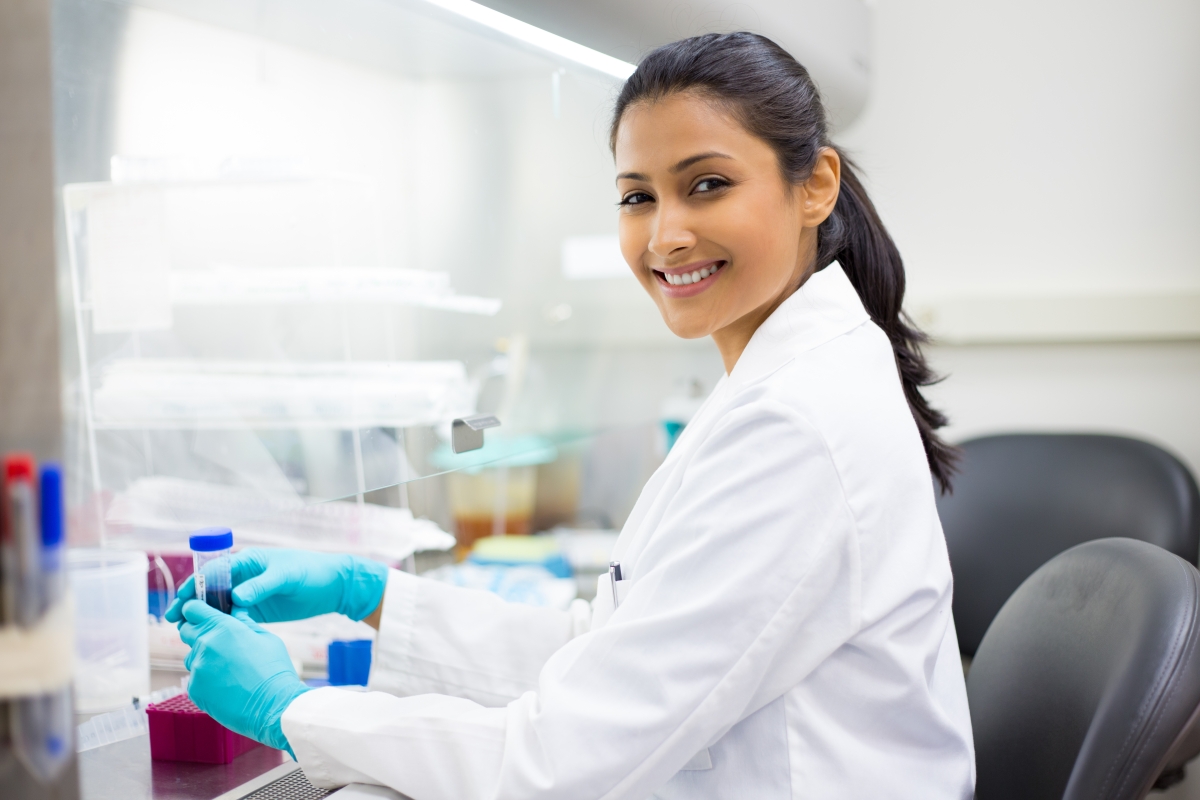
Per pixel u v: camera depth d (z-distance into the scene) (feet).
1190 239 6.73
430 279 4.25
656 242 2.75
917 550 2.62
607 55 3.61
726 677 2.34
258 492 3.11
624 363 6.20
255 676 2.67
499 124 4.63
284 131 3.42
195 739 2.93
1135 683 2.69
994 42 7.04
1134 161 6.81
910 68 7.26
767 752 2.52
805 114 2.87
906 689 2.57
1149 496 5.23
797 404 2.53
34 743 1.50
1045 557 5.58
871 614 2.48
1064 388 7.04
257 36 3.27
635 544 2.99
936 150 7.27
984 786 3.40
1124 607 2.96
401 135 4.06
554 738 2.31
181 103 2.99
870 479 2.53
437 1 3.15
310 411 3.33
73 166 2.63
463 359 4.56
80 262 2.64
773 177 2.77
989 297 6.97
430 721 2.48
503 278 4.91
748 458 2.49
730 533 2.40
